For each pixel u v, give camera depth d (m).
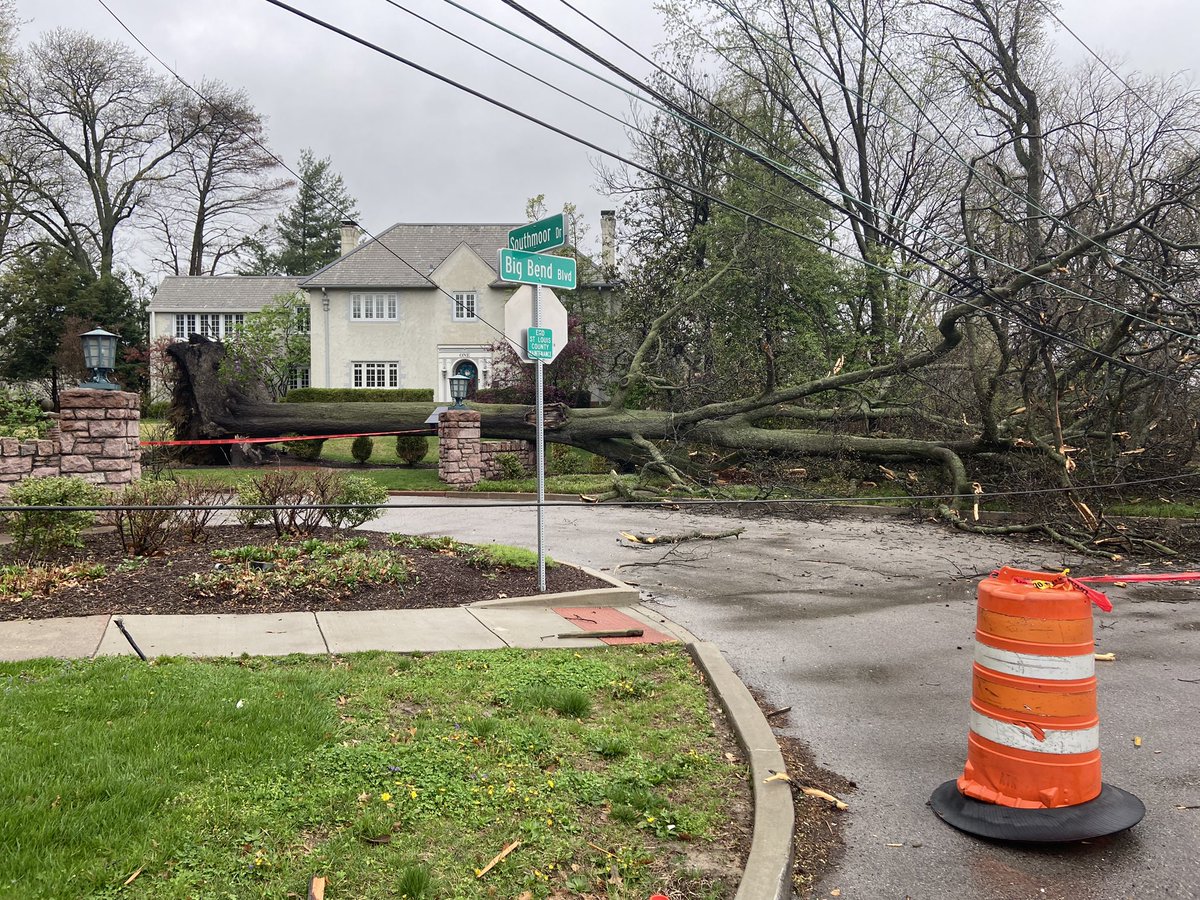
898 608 8.56
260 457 23.91
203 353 22.72
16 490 8.29
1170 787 4.42
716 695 5.52
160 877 2.94
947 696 5.85
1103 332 15.84
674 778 4.16
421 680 5.26
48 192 41.75
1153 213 14.73
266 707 4.51
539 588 8.13
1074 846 3.81
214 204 48.09
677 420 19.28
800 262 24.31
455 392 20.91
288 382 40.97
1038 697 3.93
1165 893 3.42
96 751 3.80
